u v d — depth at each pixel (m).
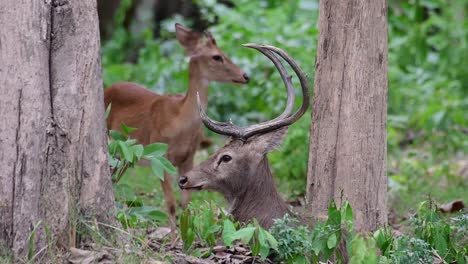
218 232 11.48
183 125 15.09
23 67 10.16
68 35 10.57
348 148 11.71
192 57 15.42
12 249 10.01
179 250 11.71
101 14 28.14
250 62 21.30
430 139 21.50
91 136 10.66
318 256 10.93
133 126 15.48
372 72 11.70
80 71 10.60
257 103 21.11
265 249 10.59
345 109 11.71
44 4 10.36
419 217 11.71
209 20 24.20
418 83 24.12
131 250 10.55
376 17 11.70
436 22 25.72
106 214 10.78
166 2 28.98
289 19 24.45
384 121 11.86
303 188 16.59
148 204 15.45
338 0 11.70
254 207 12.07
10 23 10.15
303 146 16.92
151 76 22.41
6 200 10.01
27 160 10.10
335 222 10.74
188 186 12.12
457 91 24.94
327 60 11.81
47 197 10.30
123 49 26.27
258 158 12.03
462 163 19.55
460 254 11.29
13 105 10.09
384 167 11.88
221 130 11.98
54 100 10.49
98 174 10.72
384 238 10.90
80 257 10.23
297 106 17.38
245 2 24.50
